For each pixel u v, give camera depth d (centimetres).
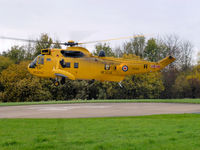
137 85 5822
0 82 5284
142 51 7088
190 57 6925
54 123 1324
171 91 6372
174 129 1161
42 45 6381
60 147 908
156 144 929
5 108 2347
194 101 3050
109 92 5744
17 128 1203
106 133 1095
